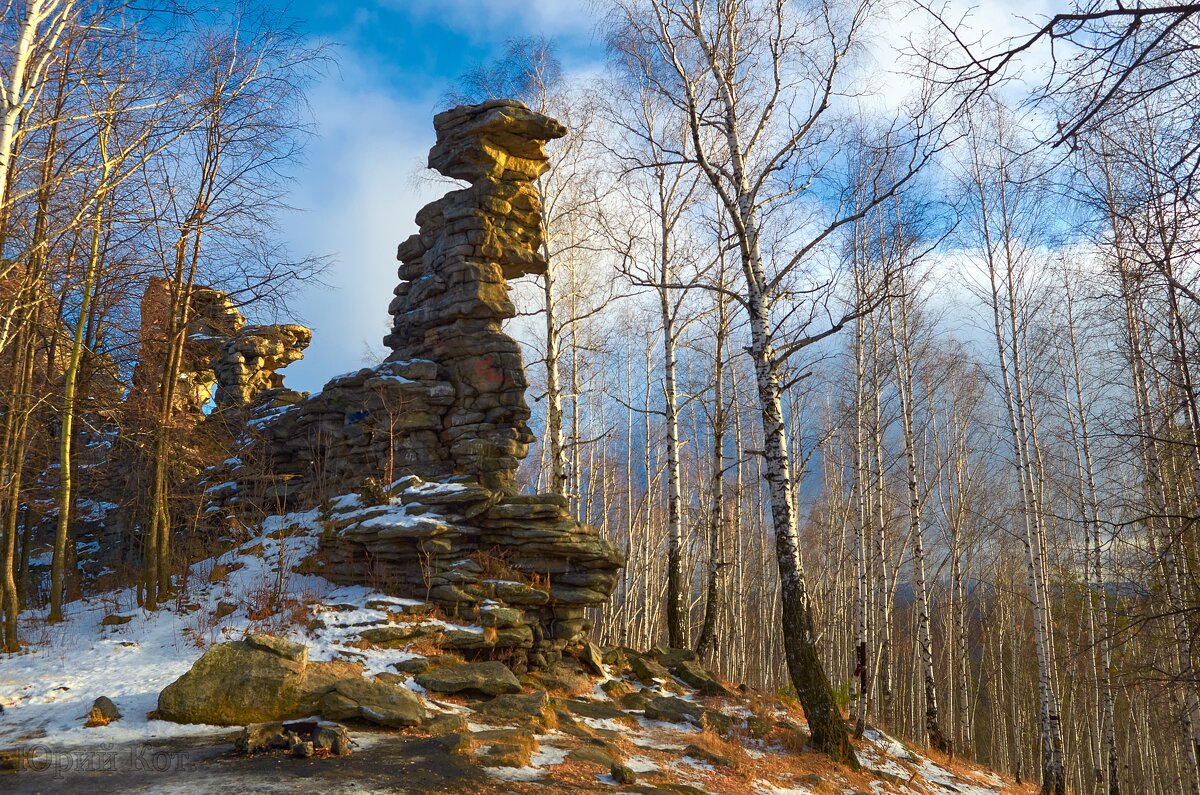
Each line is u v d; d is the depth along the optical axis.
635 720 13.39
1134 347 15.95
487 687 12.55
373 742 9.55
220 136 16.42
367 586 16.34
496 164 20.22
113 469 24.22
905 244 19.62
